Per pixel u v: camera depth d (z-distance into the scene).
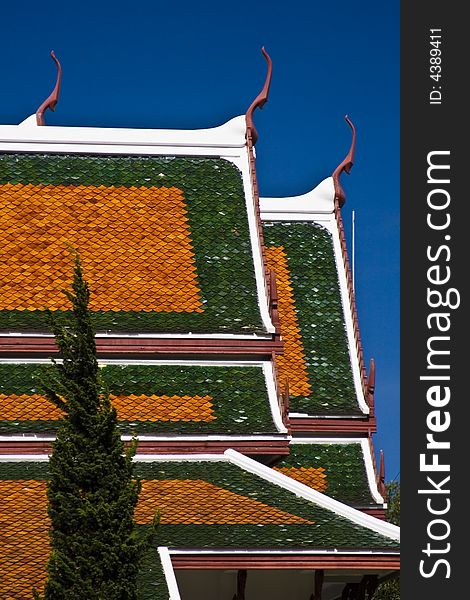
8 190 37.06
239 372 34.69
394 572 31.23
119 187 37.62
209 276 36.16
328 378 40.03
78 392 24.50
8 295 34.91
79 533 23.72
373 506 37.81
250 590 30.70
